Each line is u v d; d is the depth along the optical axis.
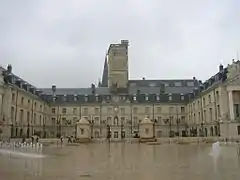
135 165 17.78
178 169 15.61
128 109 103.88
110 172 14.77
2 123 71.56
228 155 24.48
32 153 30.59
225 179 12.15
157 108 104.75
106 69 143.12
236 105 74.94
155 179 12.46
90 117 103.12
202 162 18.88
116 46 112.06
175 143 56.31
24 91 82.62
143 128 70.31
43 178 12.91
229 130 72.12
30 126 87.81
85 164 18.53
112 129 102.25
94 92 106.88
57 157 24.59
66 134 102.25
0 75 72.06
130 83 114.12
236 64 75.12
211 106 81.56
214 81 83.75
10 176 13.51
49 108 104.31
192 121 99.62
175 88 110.44
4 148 41.06
